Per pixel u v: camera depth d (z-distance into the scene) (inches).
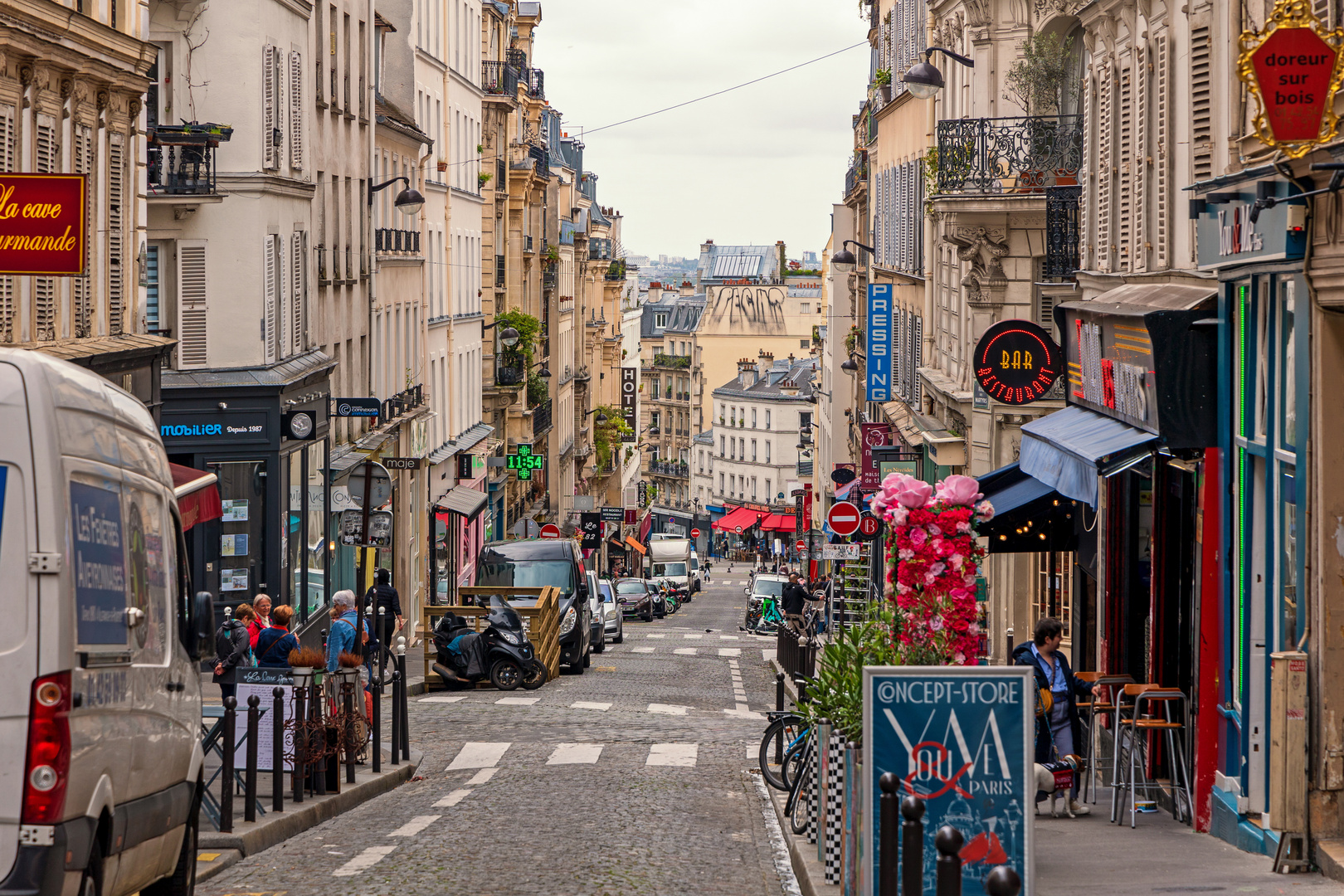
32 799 323.0
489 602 1413.6
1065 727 604.4
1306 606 476.7
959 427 1352.1
